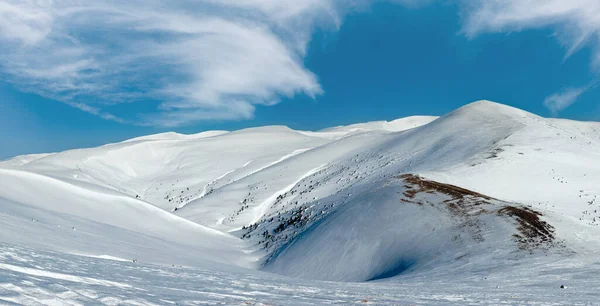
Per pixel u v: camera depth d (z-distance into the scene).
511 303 13.16
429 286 19.34
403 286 19.16
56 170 110.25
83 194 40.50
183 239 42.09
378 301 11.88
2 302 5.31
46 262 10.34
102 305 6.50
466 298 14.01
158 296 8.30
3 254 9.95
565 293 16.45
